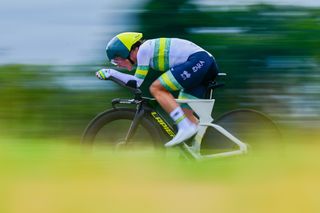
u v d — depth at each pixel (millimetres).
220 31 20672
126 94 20984
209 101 13898
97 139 13648
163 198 7566
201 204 7219
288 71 20625
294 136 20094
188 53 13820
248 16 20703
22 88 21375
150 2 20812
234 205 7117
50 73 21469
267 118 14023
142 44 13922
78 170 9430
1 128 19453
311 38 20688
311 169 9562
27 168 9547
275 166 9914
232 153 13688
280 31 20703
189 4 20719
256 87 20609
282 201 7207
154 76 19688
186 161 12875
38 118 20969
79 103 21141
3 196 7516
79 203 7203
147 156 13367
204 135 13898
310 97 20578
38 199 7371
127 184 8617
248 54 20609
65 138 20344
